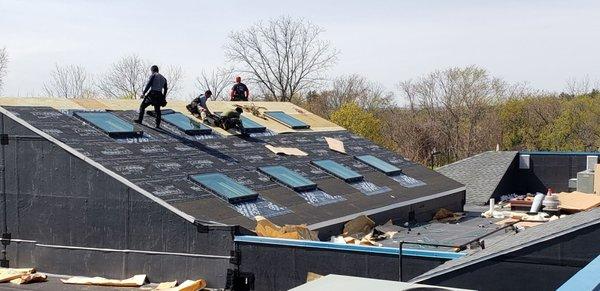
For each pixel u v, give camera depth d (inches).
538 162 1370.6
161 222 652.7
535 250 370.0
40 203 711.1
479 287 379.2
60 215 701.9
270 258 607.5
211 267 631.2
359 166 999.6
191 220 635.5
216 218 649.6
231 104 1087.6
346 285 223.5
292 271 597.9
